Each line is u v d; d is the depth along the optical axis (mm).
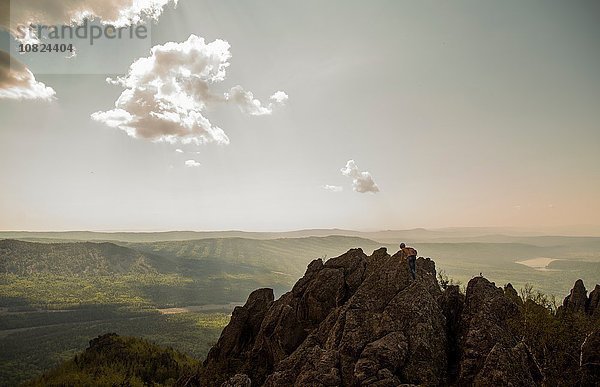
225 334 46500
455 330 30188
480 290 31125
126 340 85000
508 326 27922
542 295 35312
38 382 70125
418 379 25203
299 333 39500
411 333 28125
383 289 34625
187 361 80125
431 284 37281
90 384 64188
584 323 29891
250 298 51000
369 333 29422
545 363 25609
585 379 24031
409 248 36688
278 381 28844
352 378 25781
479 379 22531
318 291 41906
